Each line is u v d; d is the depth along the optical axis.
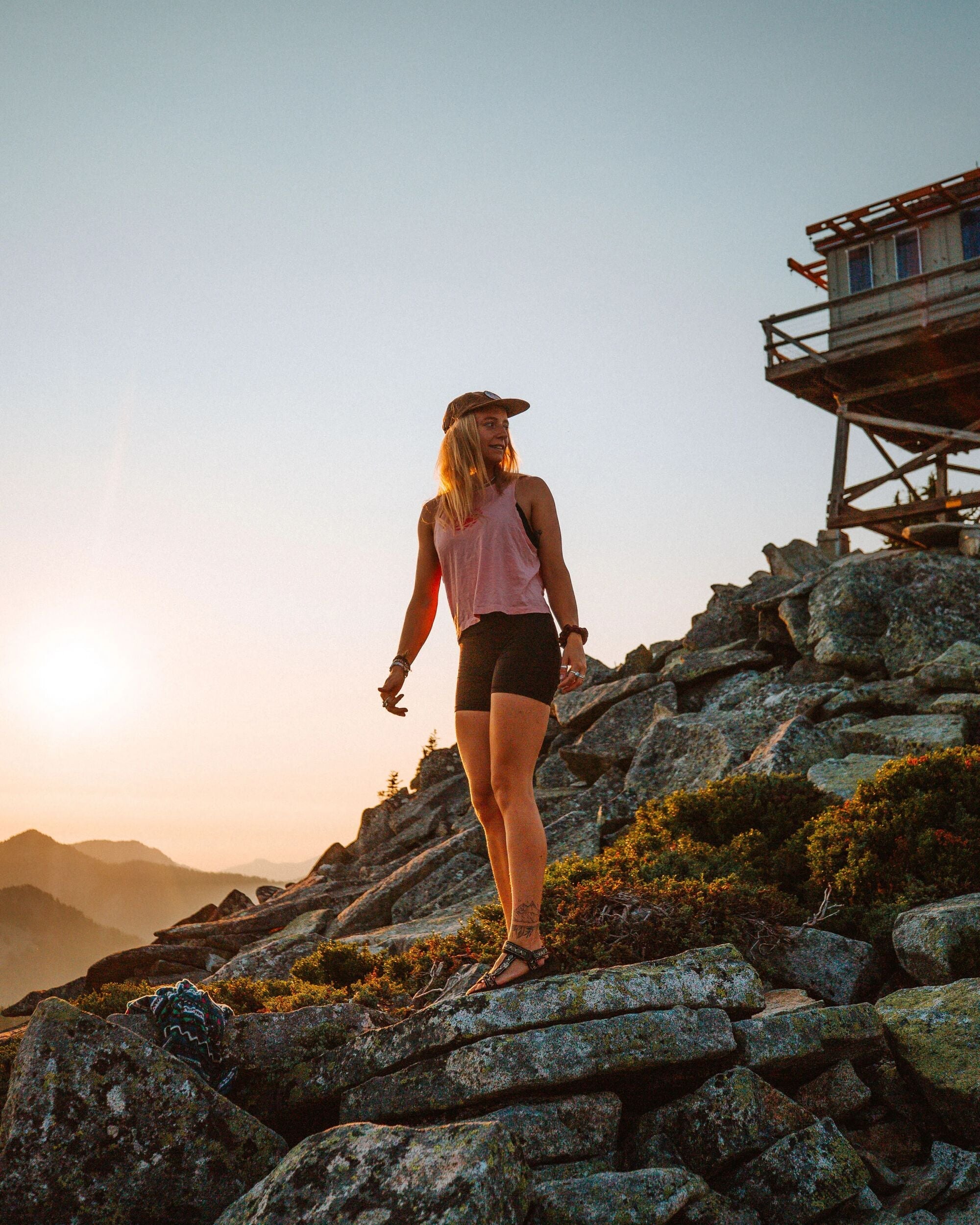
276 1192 3.35
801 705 13.85
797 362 22.73
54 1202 3.48
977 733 11.91
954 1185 4.05
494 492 4.62
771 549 21.72
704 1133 3.93
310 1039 4.48
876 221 23.53
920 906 6.47
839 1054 4.54
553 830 12.66
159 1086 3.77
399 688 4.94
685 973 4.34
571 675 4.32
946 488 21.61
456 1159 3.19
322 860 19.62
